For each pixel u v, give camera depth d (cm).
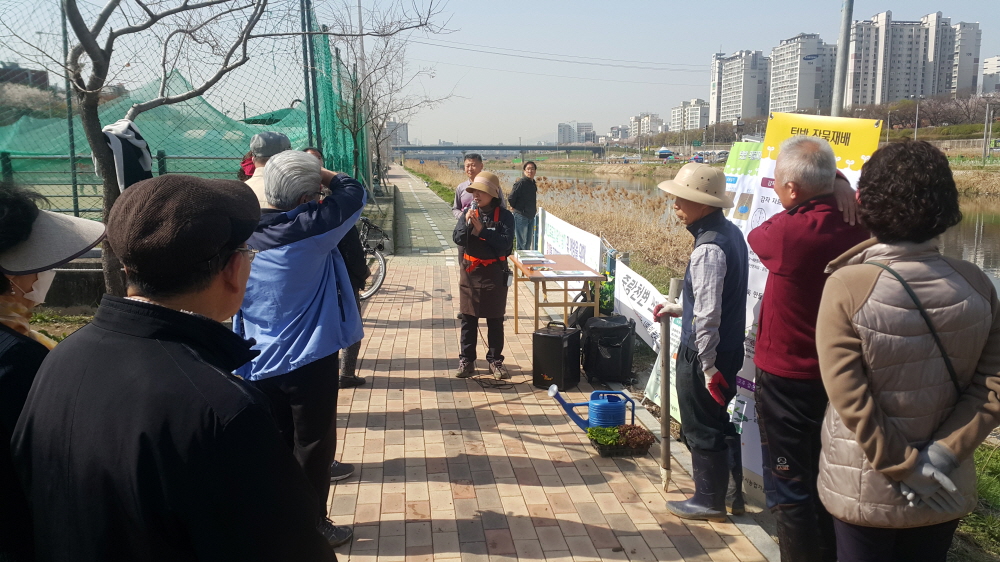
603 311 713
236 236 139
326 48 948
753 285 385
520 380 582
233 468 117
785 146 282
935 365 193
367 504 373
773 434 280
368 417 498
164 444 115
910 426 196
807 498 276
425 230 1775
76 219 187
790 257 265
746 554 325
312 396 313
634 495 383
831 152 274
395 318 809
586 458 432
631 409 473
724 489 351
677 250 1374
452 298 924
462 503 374
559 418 499
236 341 138
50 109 727
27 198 177
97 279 777
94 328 130
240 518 117
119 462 116
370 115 2019
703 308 318
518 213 1123
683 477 405
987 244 1964
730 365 333
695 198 323
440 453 438
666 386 380
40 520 125
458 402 529
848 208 267
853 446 205
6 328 162
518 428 480
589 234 793
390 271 1144
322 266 313
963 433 189
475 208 560
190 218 129
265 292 301
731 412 397
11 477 153
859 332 197
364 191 321
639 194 2128
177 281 130
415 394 547
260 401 126
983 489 391
